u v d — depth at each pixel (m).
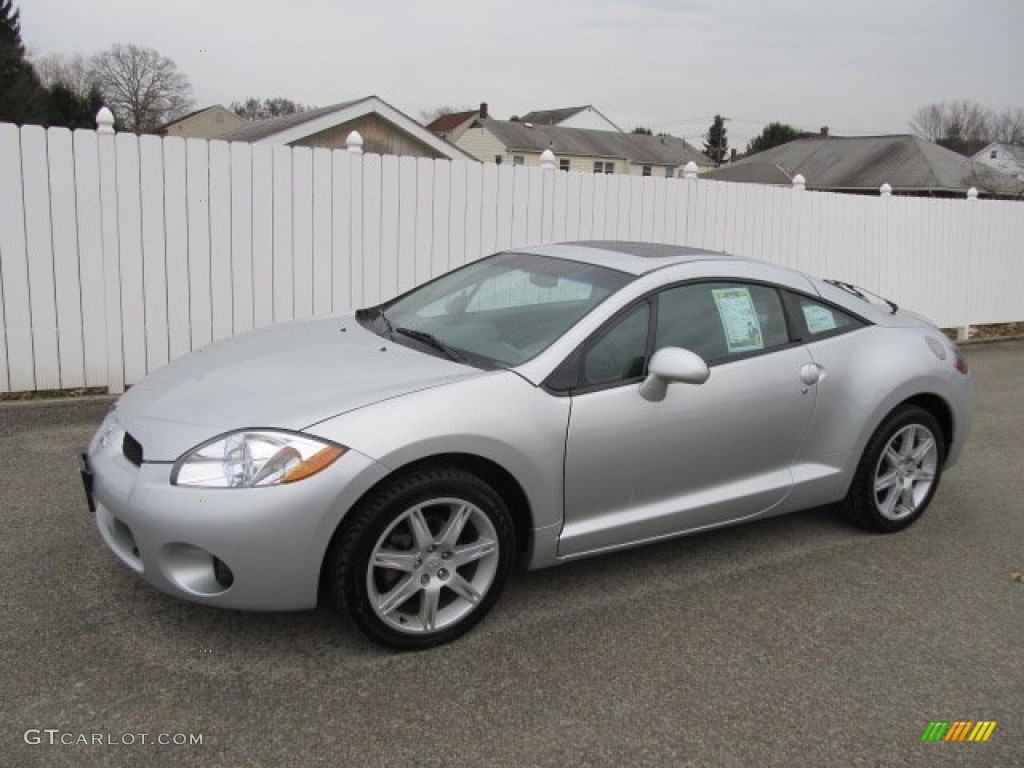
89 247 6.51
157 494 2.98
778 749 2.84
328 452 2.99
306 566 2.99
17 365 6.43
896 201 11.12
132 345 6.77
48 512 4.45
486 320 4.02
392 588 3.21
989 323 12.48
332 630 3.40
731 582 4.04
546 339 3.67
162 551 2.99
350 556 3.06
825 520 4.91
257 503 2.92
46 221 6.35
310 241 7.31
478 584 3.38
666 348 3.61
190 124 59.59
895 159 42.59
